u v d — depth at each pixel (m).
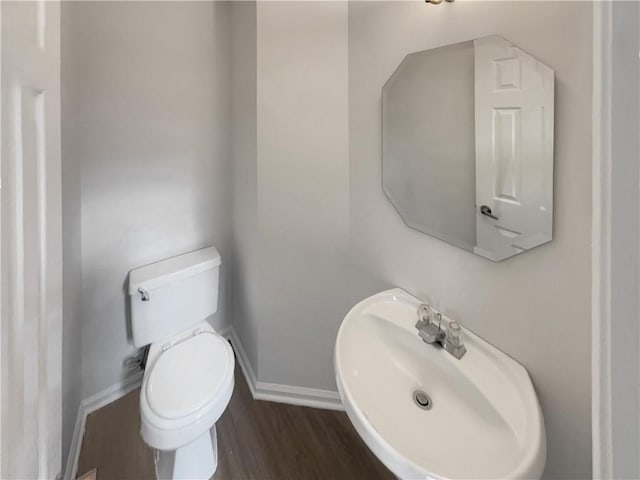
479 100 0.87
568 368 0.73
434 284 1.09
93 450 1.36
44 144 0.58
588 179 0.65
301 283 1.55
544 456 0.65
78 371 1.43
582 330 0.70
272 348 1.64
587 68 0.64
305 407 1.63
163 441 1.02
